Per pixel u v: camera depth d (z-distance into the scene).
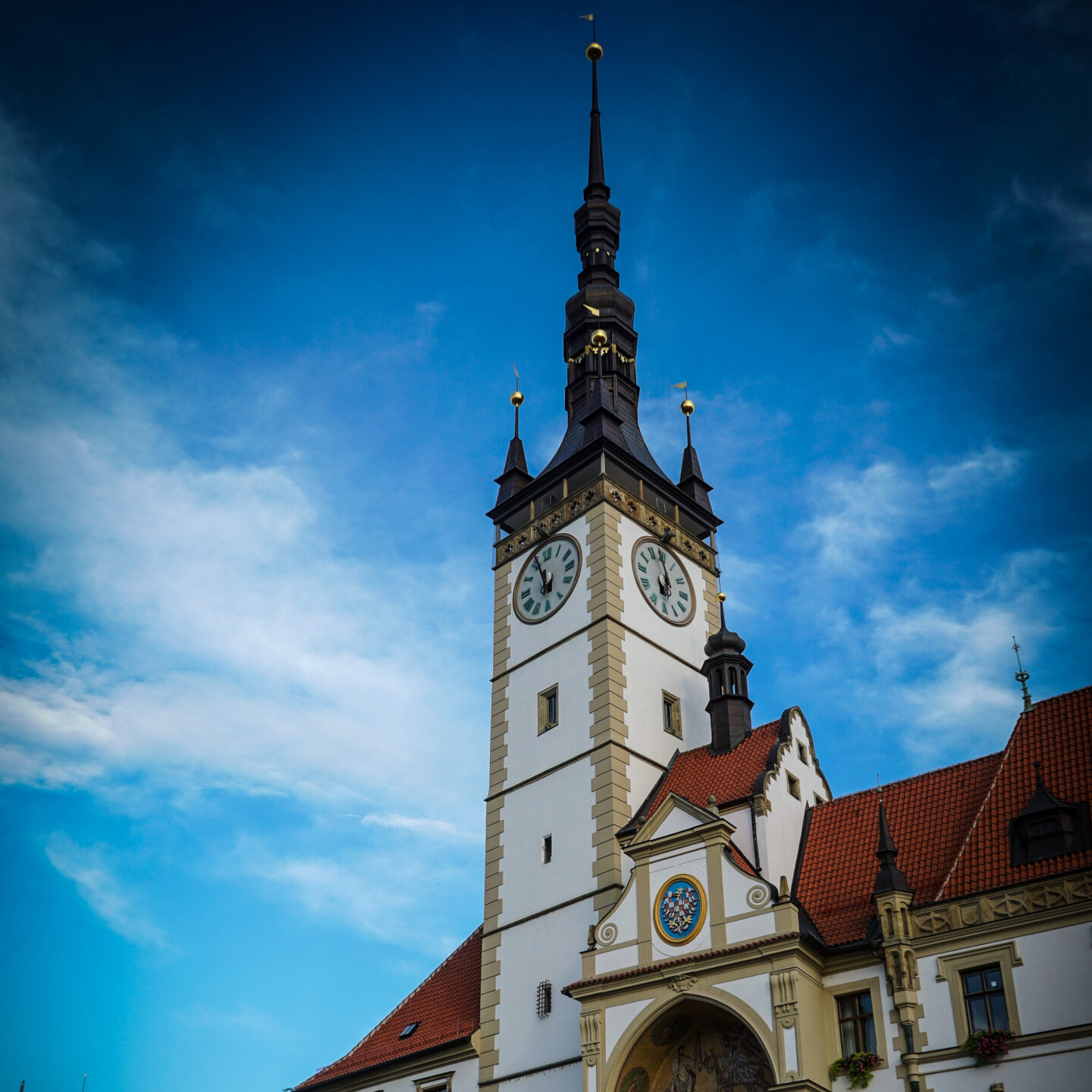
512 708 53.28
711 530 59.34
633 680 50.66
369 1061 51.97
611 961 40.09
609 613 51.12
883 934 36.16
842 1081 35.38
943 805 40.94
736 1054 37.47
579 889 46.34
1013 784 38.50
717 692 49.50
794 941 36.12
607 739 48.31
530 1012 45.81
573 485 56.47
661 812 41.09
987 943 34.78
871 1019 36.00
